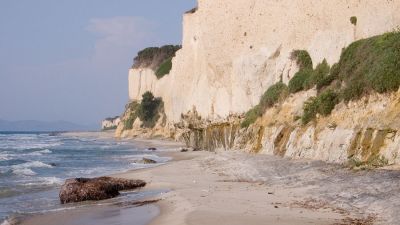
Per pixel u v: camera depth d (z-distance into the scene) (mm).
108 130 184125
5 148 65188
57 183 24078
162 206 15625
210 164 30062
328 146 22875
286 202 14477
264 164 24844
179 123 68125
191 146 53406
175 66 77812
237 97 44000
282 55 37062
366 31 27469
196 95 58688
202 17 52156
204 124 50625
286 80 35250
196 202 15008
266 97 35281
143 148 60406
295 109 30234
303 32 34812
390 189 14094
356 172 18172
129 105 114188
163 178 24344
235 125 41406
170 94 84438
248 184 19766
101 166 34625
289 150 27109
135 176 25750
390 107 19797
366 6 27875
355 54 26094
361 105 21844
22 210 16797
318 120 25531
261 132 33156
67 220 14672
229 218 12070
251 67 40906
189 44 69938
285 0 38031
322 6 32500
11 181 25125
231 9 46406
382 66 20906
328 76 28062
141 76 112875
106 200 18625
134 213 15023
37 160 41688
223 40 47344
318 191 15797
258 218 12023
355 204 13250
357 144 20562
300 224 11250
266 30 40656
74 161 40125
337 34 29984
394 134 18547
